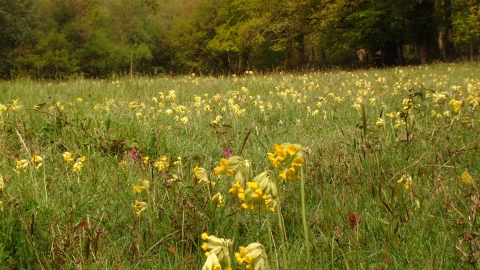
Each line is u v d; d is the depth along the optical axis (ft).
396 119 16.67
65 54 162.91
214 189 10.42
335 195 10.71
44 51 161.68
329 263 7.57
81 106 23.82
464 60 92.48
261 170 12.28
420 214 9.45
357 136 15.85
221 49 167.43
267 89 35.73
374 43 109.19
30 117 18.83
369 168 12.09
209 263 5.27
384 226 9.03
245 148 15.51
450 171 12.09
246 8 161.89
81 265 7.72
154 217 9.37
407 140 14.32
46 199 10.60
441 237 8.77
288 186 11.33
